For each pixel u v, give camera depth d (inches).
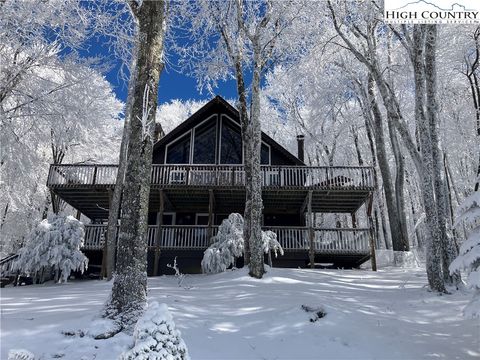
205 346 211.8
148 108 265.1
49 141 666.8
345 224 1197.1
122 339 207.5
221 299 319.6
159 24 286.0
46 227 523.8
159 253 620.7
